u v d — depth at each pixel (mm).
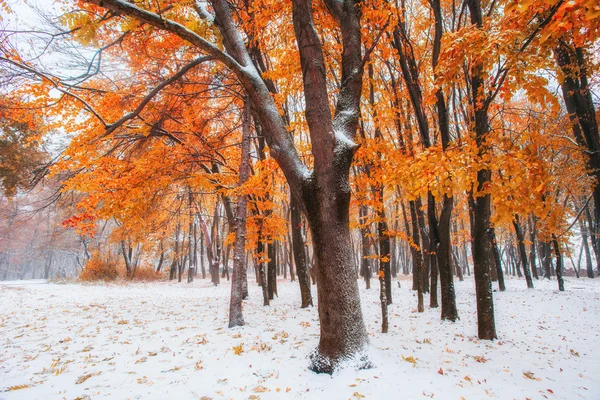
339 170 4000
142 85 6793
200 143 8406
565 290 13734
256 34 7195
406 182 4055
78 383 3602
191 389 3428
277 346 5133
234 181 8172
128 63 6922
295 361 4312
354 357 3770
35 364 4297
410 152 6523
